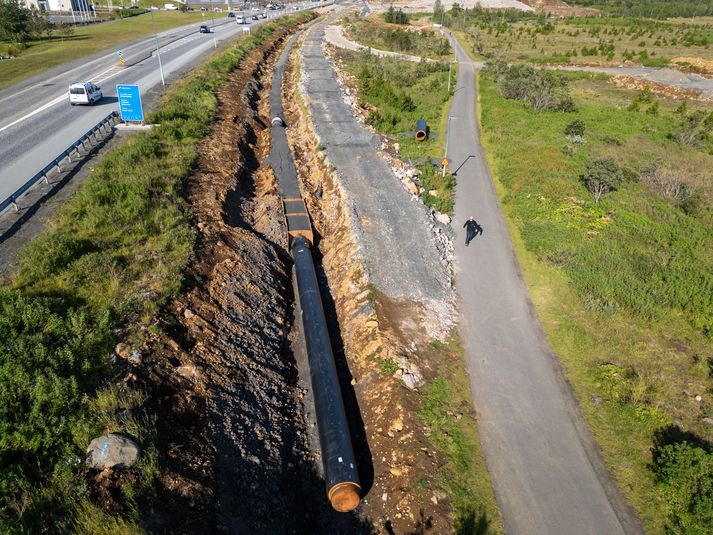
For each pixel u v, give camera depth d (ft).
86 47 213.66
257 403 53.93
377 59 229.04
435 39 298.35
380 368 58.65
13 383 42.42
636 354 61.62
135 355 48.67
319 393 55.47
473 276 77.41
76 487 36.55
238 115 138.62
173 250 67.82
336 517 47.03
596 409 54.34
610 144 136.87
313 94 160.25
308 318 66.54
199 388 49.73
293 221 90.38
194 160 99.30
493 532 42.63
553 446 50.31
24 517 34.22
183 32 266.36
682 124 153.48
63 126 113.50
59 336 49.01
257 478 46.09
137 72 168.96
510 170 113.91
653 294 70.85
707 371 58.95
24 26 225.76
